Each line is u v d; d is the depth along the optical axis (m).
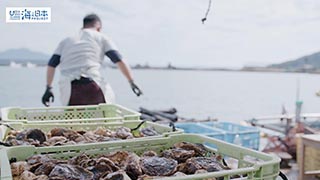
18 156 1.28
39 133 1.54
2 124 1.80
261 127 4.61
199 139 1.51
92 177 1.05
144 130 1.74
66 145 1.36
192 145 1.40
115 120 1.99
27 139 1.49
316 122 4.93
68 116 2.48
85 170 1.08
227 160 1.42
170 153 1.30
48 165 1.11
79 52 3.03
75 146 1.35
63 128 1.74
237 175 1.01
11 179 0.92
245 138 3.30
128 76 3.49
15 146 1.30
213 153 1.38
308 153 3.42
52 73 3.27
